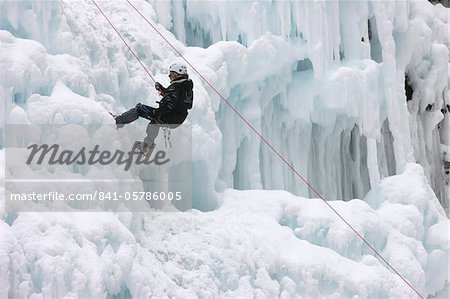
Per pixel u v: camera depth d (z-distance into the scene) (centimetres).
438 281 1969
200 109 1766
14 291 1234
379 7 2083
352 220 1816
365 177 2178
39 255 1277
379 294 1719
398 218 1933
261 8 1953
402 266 1834
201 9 1995
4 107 1403
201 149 1742
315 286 1666
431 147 2328
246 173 1938
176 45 1886
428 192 2041
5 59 1418
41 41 1547
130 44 1758
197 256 1594
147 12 1883
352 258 1786
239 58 1903
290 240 1714
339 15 2055
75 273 1309
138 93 1712
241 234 1677
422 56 2241
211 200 1781
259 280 1620
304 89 1992
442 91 2325
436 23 2320
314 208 1811
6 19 1511
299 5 1959
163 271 1514
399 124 2097
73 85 1526
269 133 2009
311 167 2080
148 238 1580
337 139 2108
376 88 2045
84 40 1631
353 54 2059
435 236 1975
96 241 1377
